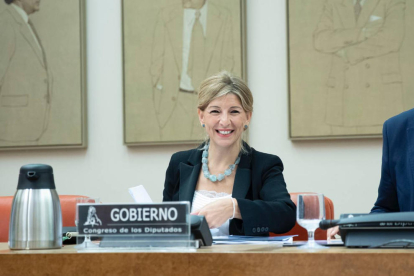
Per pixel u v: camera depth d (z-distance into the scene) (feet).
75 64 18.54
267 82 17.48
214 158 11.40
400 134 9.76
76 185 18.63
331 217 11.48
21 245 7.56
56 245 7.70
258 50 17.58
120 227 6.78
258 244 7.44
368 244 6.63
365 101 16.57
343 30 16.75
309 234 7.32
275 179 10.69
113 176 18.39
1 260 6.49
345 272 5.73
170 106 17.85
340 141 16.92
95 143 18.56
